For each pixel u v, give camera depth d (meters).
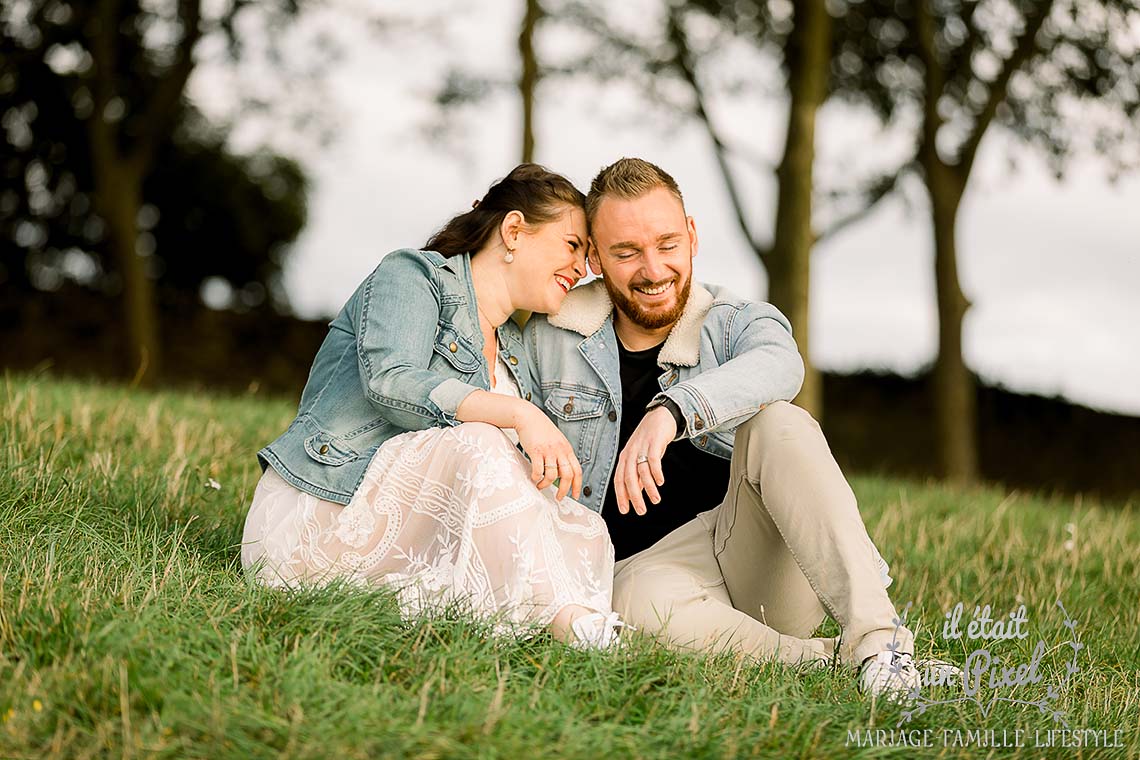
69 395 5.91
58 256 18.81
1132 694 3.03
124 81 15.57
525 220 3.13
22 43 14.86
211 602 2.61
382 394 2.91
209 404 6.91
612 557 2.95
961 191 12.82
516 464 2.76
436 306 3.07
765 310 3.25
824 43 11.59
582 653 2.56
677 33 12.62
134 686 2.13
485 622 2.60
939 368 13.14
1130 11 11.84
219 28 14.16
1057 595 4.29
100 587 2.62
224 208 20.56
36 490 3.45
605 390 3.22
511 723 2.17
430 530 2.85
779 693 2.51
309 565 2.88
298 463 2.97
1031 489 17.31
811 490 2.79
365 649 2.46
